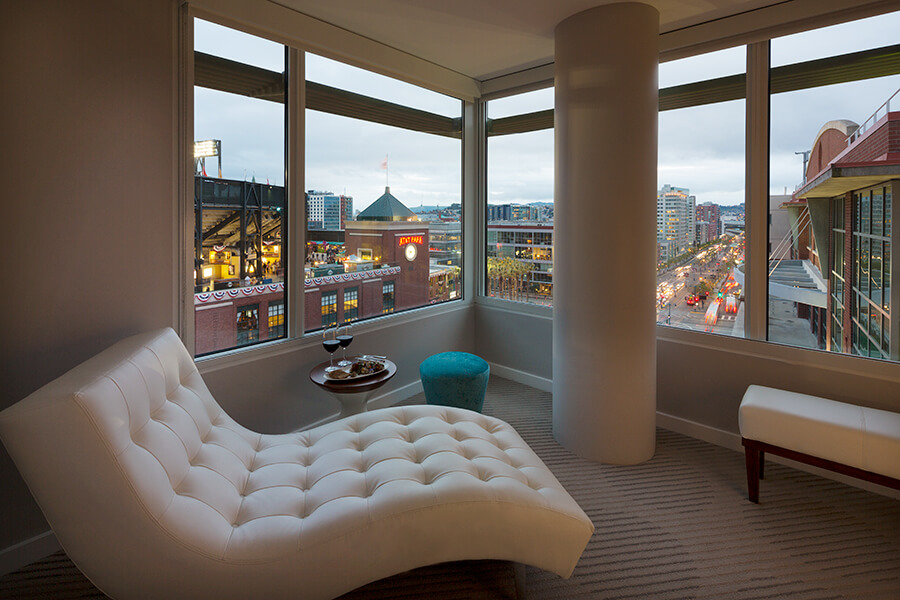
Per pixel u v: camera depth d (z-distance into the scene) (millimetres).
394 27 3115
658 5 2750
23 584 1936
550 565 1721
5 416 1304
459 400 3219
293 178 3004
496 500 1677
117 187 2211
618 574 1971
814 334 2787
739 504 2473
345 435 2184
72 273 2094
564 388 3070
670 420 3365
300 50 2973
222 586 1482
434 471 1856
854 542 2164
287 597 1529
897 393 2514
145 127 2295
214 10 2486
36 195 1978
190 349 2539
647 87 2732
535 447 3121
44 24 1958
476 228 4551
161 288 2402
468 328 4562
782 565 2018
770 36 2770
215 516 1582
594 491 2600
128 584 1442
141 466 1443
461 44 3418
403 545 1617
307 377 3150
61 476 1341
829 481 2691
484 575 1991
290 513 1692
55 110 2006
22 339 1979
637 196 2760
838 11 2545
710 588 1889
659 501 2502
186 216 2471
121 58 2189
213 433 1990
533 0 2676
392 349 3799
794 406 2375
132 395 1557
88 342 2158
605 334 2846
